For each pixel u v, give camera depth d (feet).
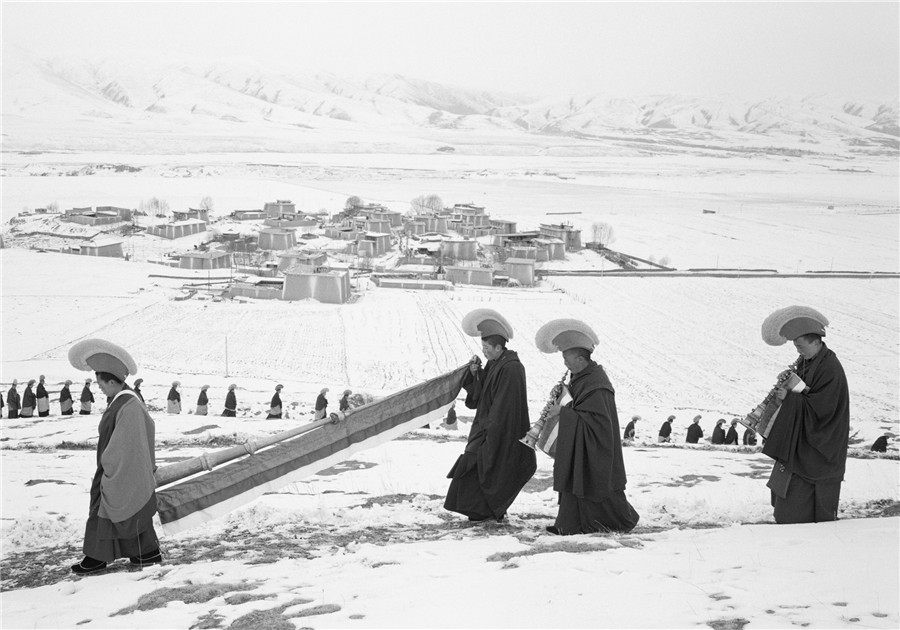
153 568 29.94
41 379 114.21
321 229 553.23
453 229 574.97
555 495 45.34
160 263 385.29
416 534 34.94
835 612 19.02
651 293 358.43
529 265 377.71
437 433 86.07
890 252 565.53
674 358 244.42
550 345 33.91
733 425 105.60
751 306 335.67
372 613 20.92
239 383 175.01
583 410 32.91
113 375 31.40
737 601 20.22
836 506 34.01
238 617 21.88
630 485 51.55
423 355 231.91
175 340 238.07
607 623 18.78
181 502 34.42
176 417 100.48
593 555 25.80
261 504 43.32
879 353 262.88
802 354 34.19
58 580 30.60
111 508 30.71
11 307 272.31
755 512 39.34
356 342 246.27
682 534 30.37
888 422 169.07
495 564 25.58
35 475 57.52
